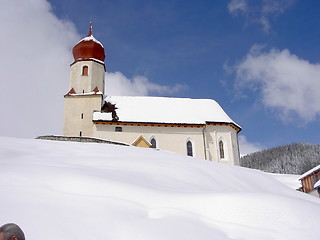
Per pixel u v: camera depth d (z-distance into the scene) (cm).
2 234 440
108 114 4266
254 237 923
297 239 912
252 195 1134
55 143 2359
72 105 4328
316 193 3155
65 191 1093
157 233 864
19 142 2217
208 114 4672
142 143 4031
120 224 887
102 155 1970
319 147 8906
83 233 810
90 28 5078
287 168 8725
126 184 1201
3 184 1098
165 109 4659
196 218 1008
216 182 1706
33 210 893
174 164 1884
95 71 4650
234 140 4550
